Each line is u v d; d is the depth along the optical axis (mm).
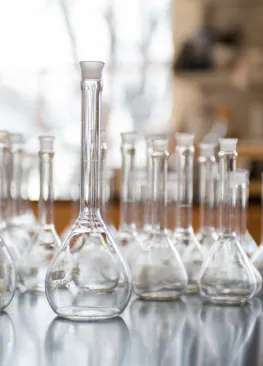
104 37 4227
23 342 598
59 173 4164
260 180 2514
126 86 4188
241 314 735
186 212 911
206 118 3215
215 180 964
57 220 2334
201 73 3086
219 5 3316
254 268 846
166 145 840
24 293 870
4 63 4316
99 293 696
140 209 1300
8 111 4348
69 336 622
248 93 3324
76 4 4230
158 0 4172
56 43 4277
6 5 4273
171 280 823
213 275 797
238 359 540
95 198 729
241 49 3213
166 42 4168
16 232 1020
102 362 532
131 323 682
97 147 727
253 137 3322
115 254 716
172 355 554
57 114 4301
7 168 1032
